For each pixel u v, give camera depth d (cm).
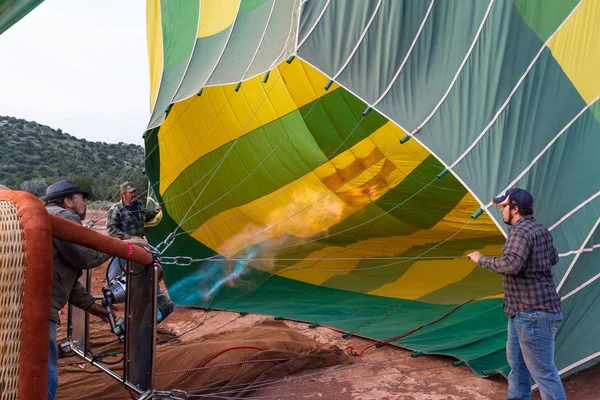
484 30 445
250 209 851
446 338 524
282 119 832
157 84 707
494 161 414
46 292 157
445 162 425
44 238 157
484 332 515
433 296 662
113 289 352
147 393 298
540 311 335
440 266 769
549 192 404
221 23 645
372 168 913
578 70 427
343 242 907
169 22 732
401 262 808
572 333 405
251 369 446
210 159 801
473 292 657
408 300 662
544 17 438
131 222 634
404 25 471
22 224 157
